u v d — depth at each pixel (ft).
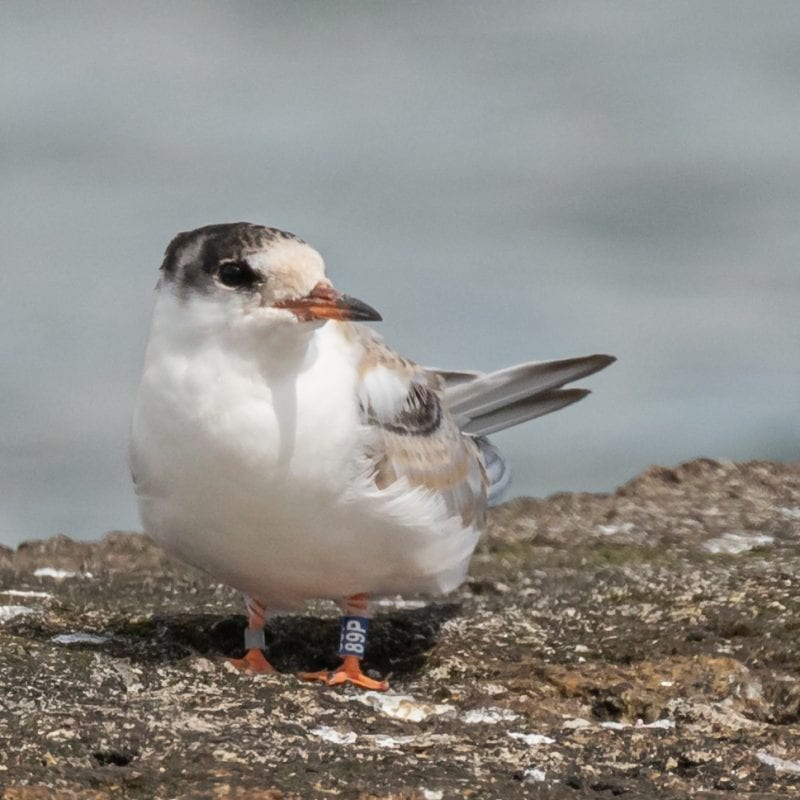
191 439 30.22
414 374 33.91
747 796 26.05
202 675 31.09
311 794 25.38
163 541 32.35
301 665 33.94
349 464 30.60
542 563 41.39
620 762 27.68
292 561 31.32
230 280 29.99
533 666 32.81
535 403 39.96
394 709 30.14
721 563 40.52
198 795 25.18
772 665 32.91
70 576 41.65
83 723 27.73
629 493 48.11
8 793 24.68
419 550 32.14
